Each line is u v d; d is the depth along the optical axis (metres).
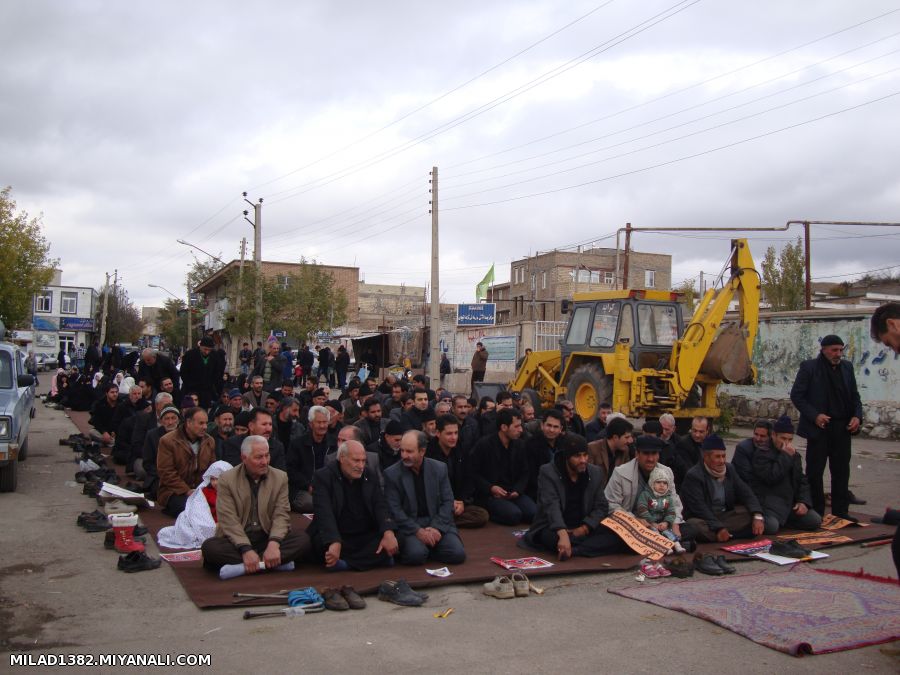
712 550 7.61
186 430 8.78
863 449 15.26
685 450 9.02
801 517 8.60
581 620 5.51
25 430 11.83
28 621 5.24
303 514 9.25
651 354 15.15
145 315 141.25
